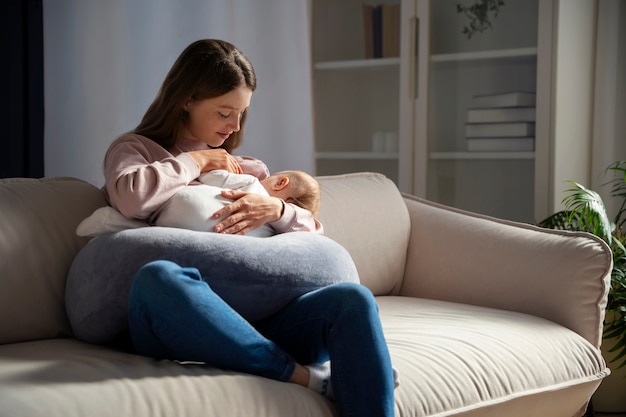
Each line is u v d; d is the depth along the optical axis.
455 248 2.37
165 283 1.37
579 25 3.18
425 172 3.36
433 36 3.32
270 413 1.37
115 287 1.52
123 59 3.44
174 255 1.51
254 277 1.54
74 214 1.85
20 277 1.69
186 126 1.91
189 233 1.56
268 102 3.45
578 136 3.22
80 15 3.46
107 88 3.45
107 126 3.45
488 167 3.24
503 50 3.18
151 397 1.29
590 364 1.98
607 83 3.28
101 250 1.57
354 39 3.46
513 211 3.19
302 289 1.60
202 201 1.67
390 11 3.39
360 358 1.43
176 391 1.32
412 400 1.57
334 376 1.46
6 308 1.66
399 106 3.39
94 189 1.96
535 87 3.11
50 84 3.50
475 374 1.72
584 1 3.19
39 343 1.65
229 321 1.42
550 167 3.09
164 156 1.83
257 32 3.43
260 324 1.62
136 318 1.43
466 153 3.28
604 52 3.28
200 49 1.86
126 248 1.53
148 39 3.42
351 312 1.46
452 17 3.28
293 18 3.41
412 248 2.49
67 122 3.50
